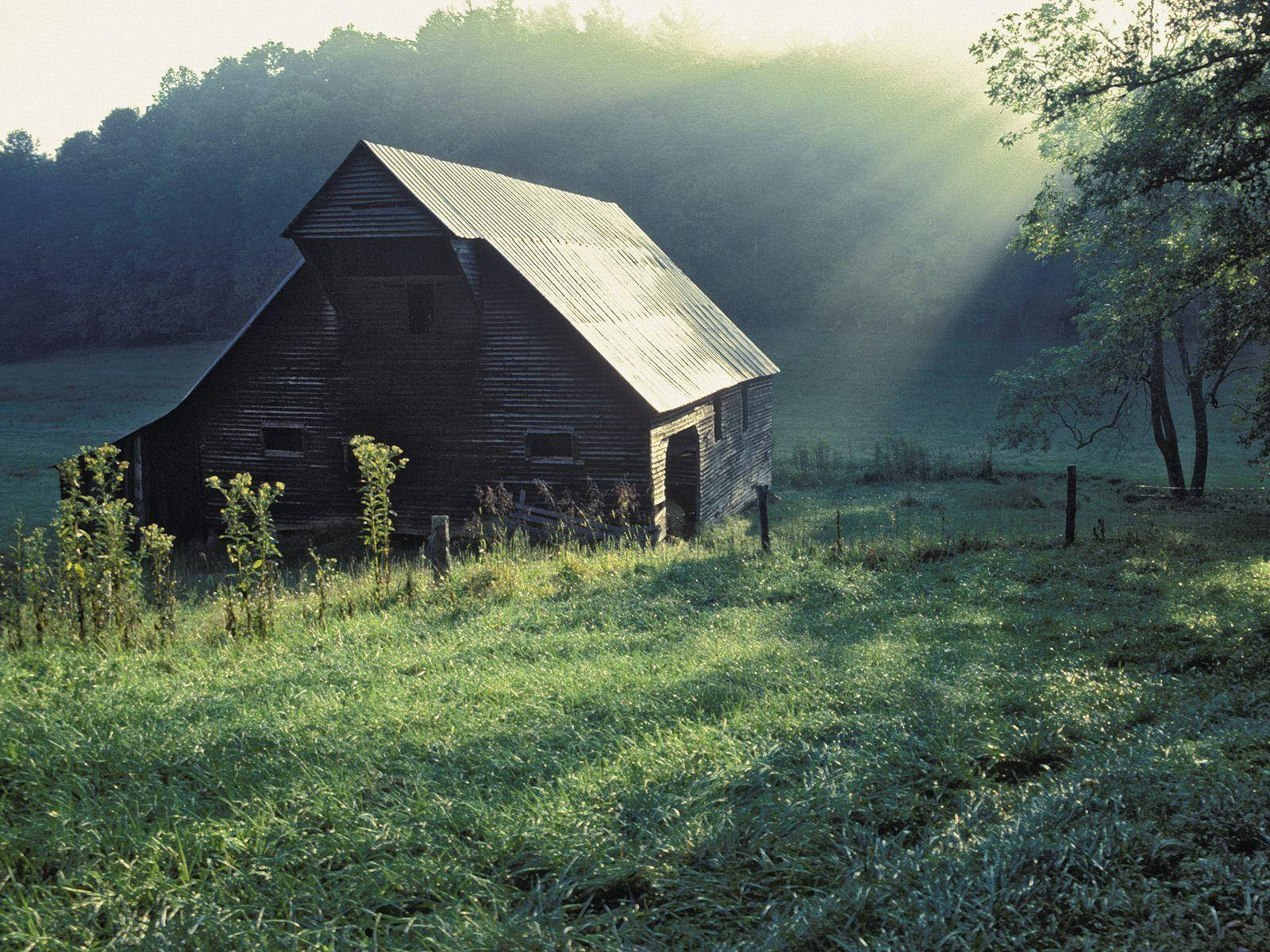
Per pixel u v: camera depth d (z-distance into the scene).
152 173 125.69
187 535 28.09
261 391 27.19
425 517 25.61
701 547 20.64
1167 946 4.30
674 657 9.99
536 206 28.61
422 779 6.43
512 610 12.96
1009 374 36.16
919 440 51.50
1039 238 26.61
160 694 8.27
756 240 96.50
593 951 4.61
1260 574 13.48
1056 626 11.15
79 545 11.49
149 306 114.88
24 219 145.38
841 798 5.96
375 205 23.28
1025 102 23.20
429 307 25.12
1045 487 35.38
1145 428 52.28
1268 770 5.88
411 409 25.50
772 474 39.50
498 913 4.92
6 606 11.16
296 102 108.31
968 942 4.48
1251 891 4.62
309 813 5.93
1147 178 20.56
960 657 9.89
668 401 23.75
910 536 18.36
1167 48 20.70
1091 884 4.89
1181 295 23.70
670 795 6.03
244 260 106.31
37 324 121.56
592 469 23.92
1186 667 9.12
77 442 53.38
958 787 6.45
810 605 13.30
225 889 5.14
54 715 7.25
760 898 5.13
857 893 4.90
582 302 24.92
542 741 7.20
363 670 9.55
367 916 4.95
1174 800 5.61
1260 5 18.31
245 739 7.02
